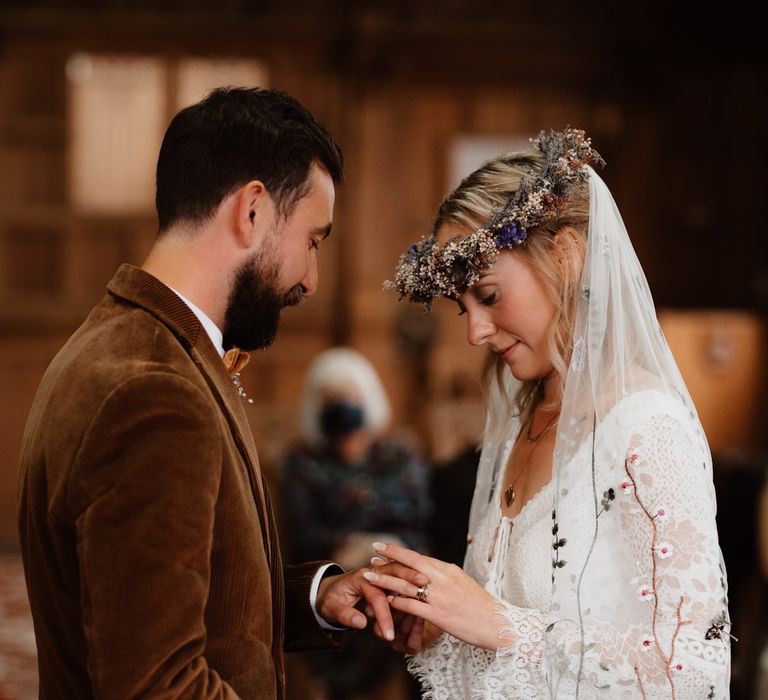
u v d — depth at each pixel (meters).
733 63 10.20
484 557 2.21
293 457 4.54
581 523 1.96
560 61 10.10
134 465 1.60
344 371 4.54
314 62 10.01
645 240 10.33
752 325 8.66
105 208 9.91
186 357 1.79
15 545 9.12
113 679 1.55
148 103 9.86
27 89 9.76
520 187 2.07
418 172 10.16
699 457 1.93
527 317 2.09
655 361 2.04
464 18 9.93
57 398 1.73
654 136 10.29
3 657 5.47
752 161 10.31
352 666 4.43
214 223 1.87
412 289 2.17
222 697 1.61
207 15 9.77
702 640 1.84
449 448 8.40
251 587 1.79
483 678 2.01
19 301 9.79
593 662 1.86
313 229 1.94
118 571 1.57
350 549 4.29
